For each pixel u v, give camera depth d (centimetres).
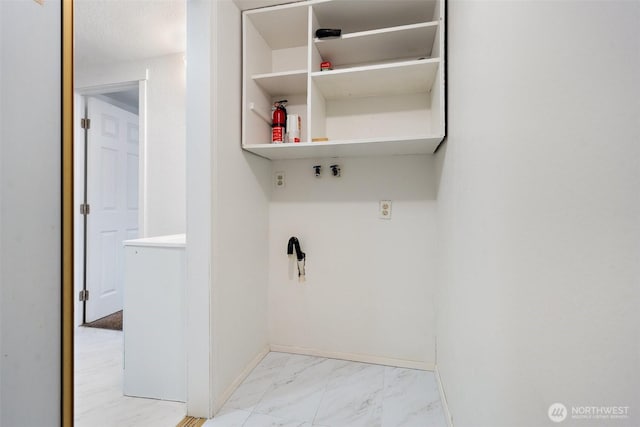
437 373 178
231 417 145
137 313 161
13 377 64
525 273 64
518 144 67
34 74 68
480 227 91
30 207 67
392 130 191
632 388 39
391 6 161
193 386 145
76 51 233
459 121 120
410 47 173
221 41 151
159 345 159
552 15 54
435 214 189
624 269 40
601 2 43
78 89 257
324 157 206
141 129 246
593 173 45
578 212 48
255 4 165
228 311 160
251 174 186
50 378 71
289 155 197
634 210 39
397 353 195
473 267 99
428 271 190
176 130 241
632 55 39
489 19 85
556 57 53
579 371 48
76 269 262
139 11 185
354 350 202
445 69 147
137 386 161
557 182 53
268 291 214
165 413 148
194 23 145
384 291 198
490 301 83
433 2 157
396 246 196
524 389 64
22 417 66
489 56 85
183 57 238
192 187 146
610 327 42
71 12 75
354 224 202
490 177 83
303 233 210
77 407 153
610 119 42
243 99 169
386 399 158
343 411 149
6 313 63
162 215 244
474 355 98
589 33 46
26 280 66
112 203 288
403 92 187
